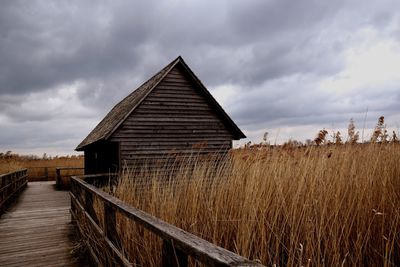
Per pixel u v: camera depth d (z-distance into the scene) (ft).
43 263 15.15
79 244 17.21
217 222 10.08
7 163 53.88
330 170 10.47
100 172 47.98
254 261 3.97
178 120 44.27
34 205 35.04
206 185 12.03
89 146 52.54
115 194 16.25
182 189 12.34
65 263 15.06
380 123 12.55
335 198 8.87
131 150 40.63
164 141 42.88
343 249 8.32
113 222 10.81
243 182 11.09
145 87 47.57
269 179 10.62
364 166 10.44
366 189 9.21
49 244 18.58
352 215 8.76
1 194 29.25
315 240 8.47
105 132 41.63
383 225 7.89
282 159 11.84
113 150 41.98
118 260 9.28
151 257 9.98
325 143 12.73
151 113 42.65
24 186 53.62
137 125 41.50
